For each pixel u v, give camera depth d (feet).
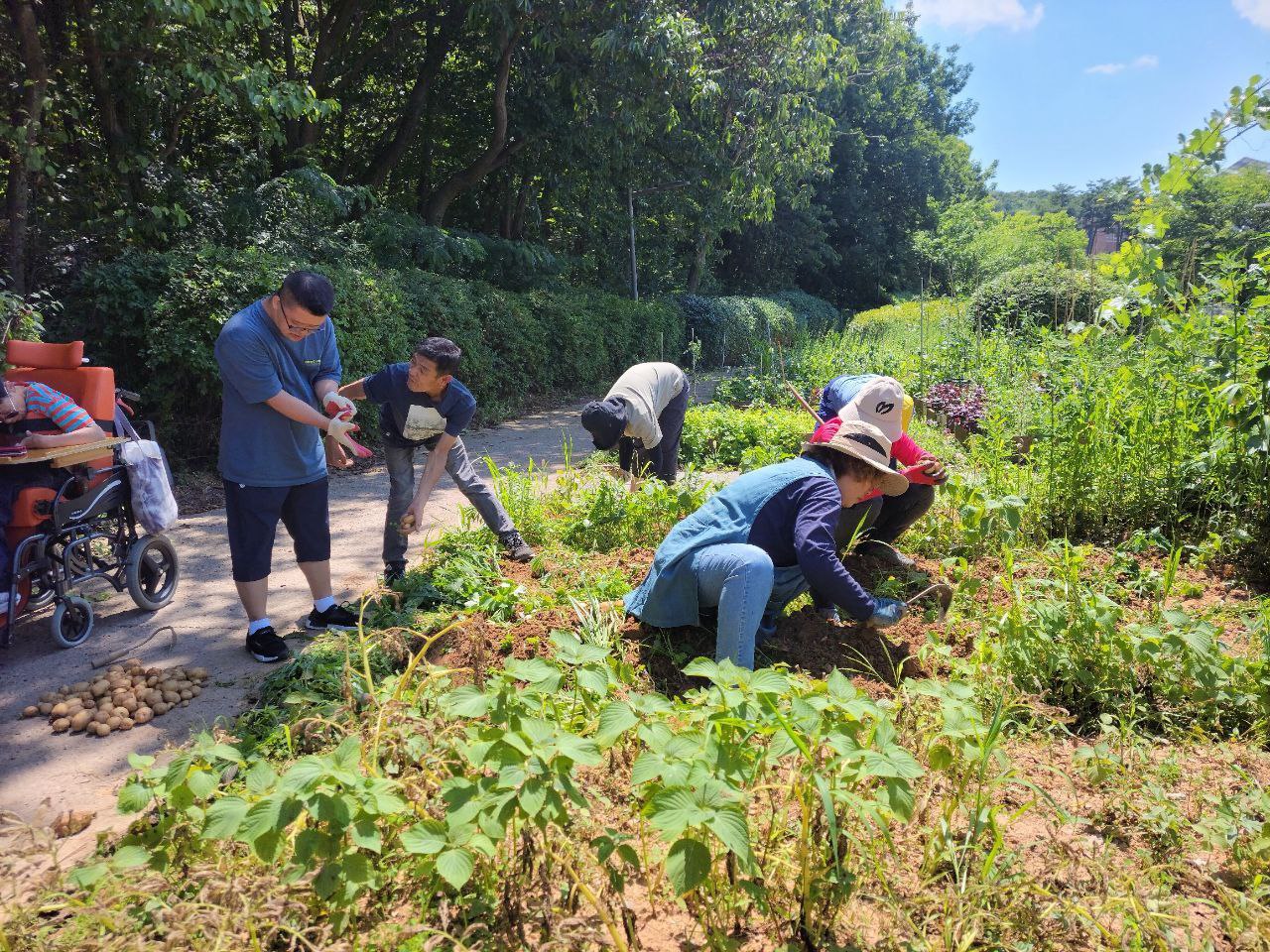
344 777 5.94
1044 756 10.03
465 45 54.29
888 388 14.90
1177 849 8.32
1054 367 23.80
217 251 27.99
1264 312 17.04
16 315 22.53
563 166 60.39
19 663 13.64
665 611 12.13
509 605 14.01
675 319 66.54
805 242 110.63
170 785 6.37
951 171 148.87
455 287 39.27
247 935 6.30
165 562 16.56
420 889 6.91
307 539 14.34
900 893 7.45
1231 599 14.61
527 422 40.75
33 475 13.99
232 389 13.21
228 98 31.50
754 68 53.42
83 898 6.54
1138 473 17.80
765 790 7.66
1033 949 6.90
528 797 5.99
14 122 30.32
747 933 7.22
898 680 11.19
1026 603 12.43
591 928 6.19
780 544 11.98
